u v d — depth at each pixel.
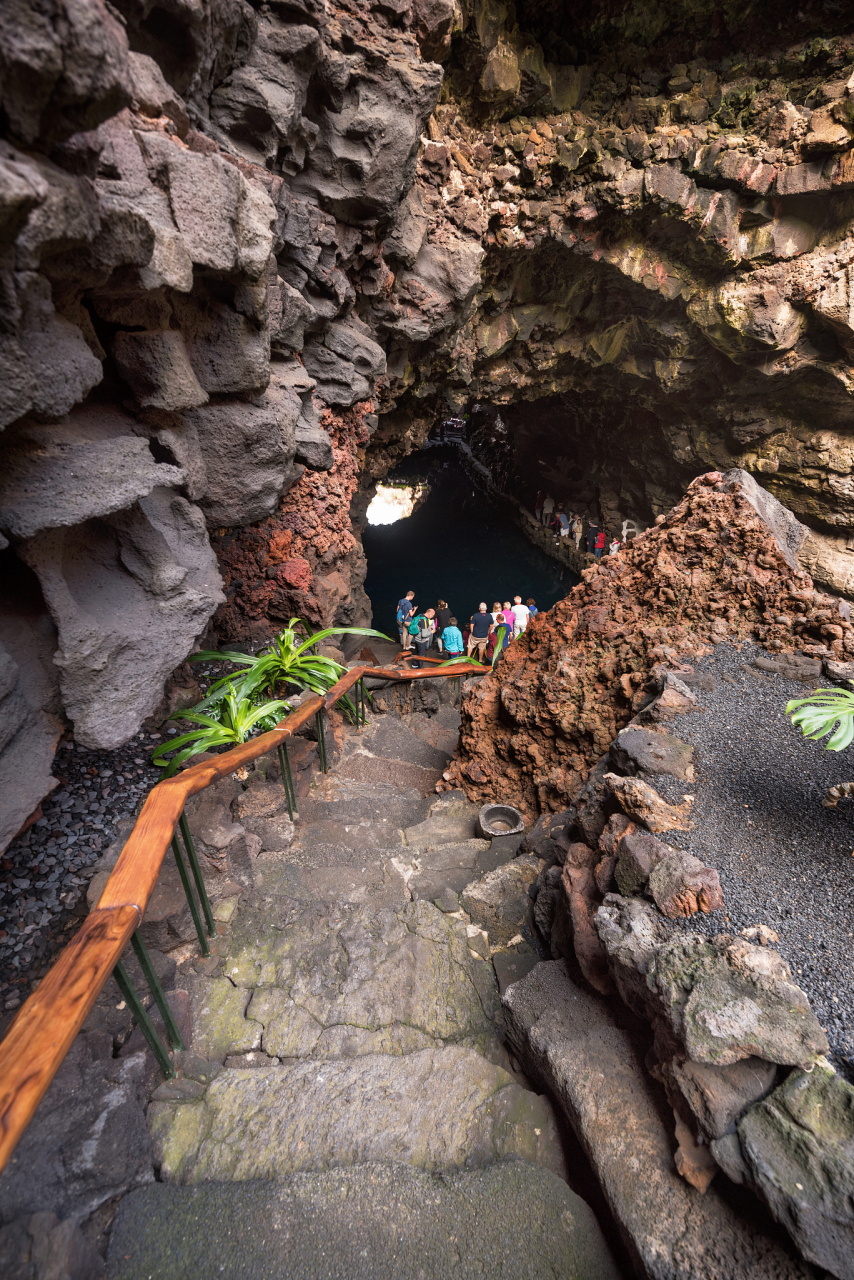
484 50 7.75
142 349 2.55
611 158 9.64
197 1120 1.72
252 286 3.16
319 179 5.45
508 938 2.52
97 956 1.24
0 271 1.36
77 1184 1.51
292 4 3.90
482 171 9.07
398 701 6.59
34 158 1.39
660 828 2.21
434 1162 1.66
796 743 2.69
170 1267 1.37
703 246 10.60
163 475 2.41
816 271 10.45
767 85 9.45
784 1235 1.30
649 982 1.65
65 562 2.40
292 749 4.02
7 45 1.15
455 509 21.91
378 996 2.23
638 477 16.86
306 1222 1.45
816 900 1.90
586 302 12.25
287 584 5.23
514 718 3.76
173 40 2.85
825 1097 1.34
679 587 3.79
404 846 3.26
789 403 12.83
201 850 2.66
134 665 2.47
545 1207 1.49
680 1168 1.43
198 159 2.40
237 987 2.23
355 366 6.39
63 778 3.06
